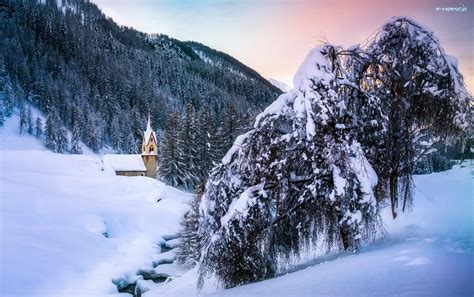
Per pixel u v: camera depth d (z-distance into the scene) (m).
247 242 13.50
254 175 14.21
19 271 25.48
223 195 15.06
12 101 118.81
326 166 13.14
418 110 14.02
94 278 28.11
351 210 12.21
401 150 14.08
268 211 13.63
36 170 64.12
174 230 47.84
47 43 165.50
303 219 13.85
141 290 26.48
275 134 14.02
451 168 23.95
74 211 43.75
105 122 127.25
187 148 70.25
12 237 31.05
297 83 13.40
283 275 12.67
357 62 14.36
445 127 13.70
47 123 109.06
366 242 12.53
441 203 17.88
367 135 13.87
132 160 85.75
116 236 42.91
